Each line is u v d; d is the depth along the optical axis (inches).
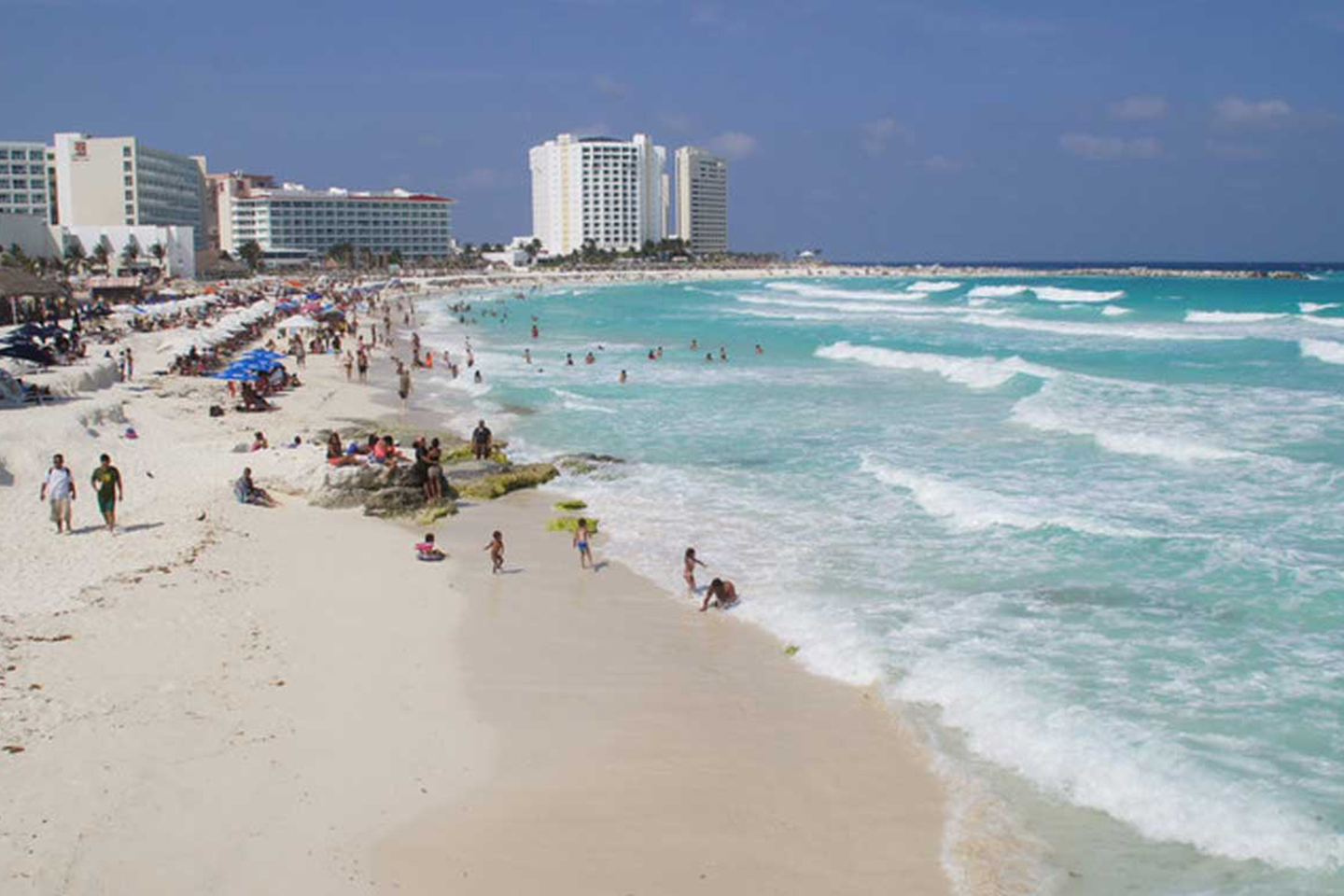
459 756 553.0
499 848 467.8
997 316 3833.7
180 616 722.2
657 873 453.1
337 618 752.3
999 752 554.6
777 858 465.4
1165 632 697.6
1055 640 690.8
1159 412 1502.2
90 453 1167.0
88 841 450.6
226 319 2778.1
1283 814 476.1
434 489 1114.7
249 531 962.1
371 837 470.6
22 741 529.3
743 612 785.6
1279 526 924.0
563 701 628.1
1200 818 479.5
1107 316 3747.5
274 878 435.8
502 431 1563.7
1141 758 531.5
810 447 1379.2
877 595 801.6
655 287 7514.8
